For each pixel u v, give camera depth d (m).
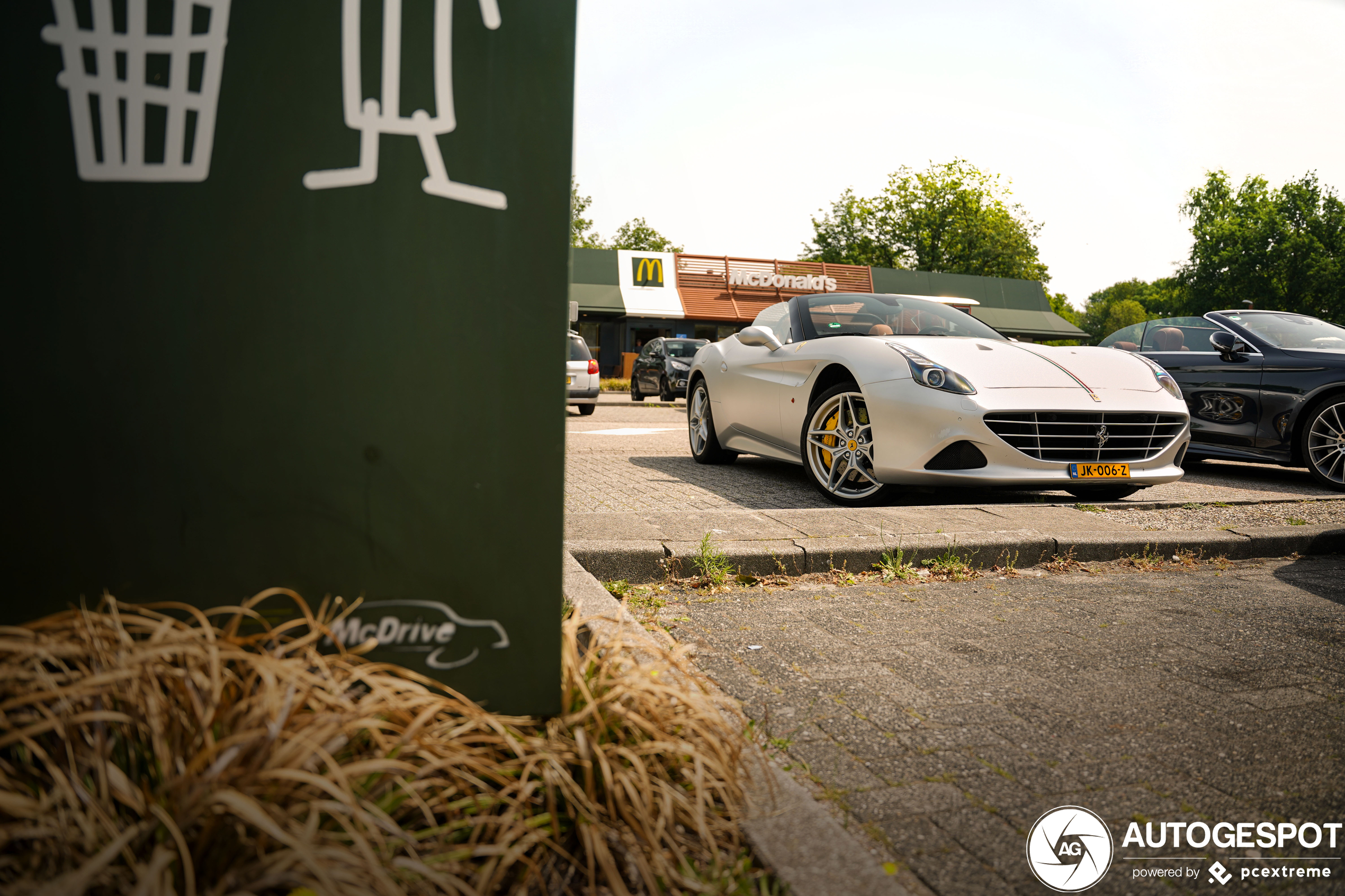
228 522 1.30
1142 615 2.90
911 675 2.27
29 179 1.24
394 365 1.33
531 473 1.38
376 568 1.34
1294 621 2.86
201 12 1.26
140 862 1.05
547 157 1.36
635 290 31.20
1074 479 4.23
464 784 1.26
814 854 1.29
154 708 1.14
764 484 5.53
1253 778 1.74
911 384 4.32
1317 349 6.35
